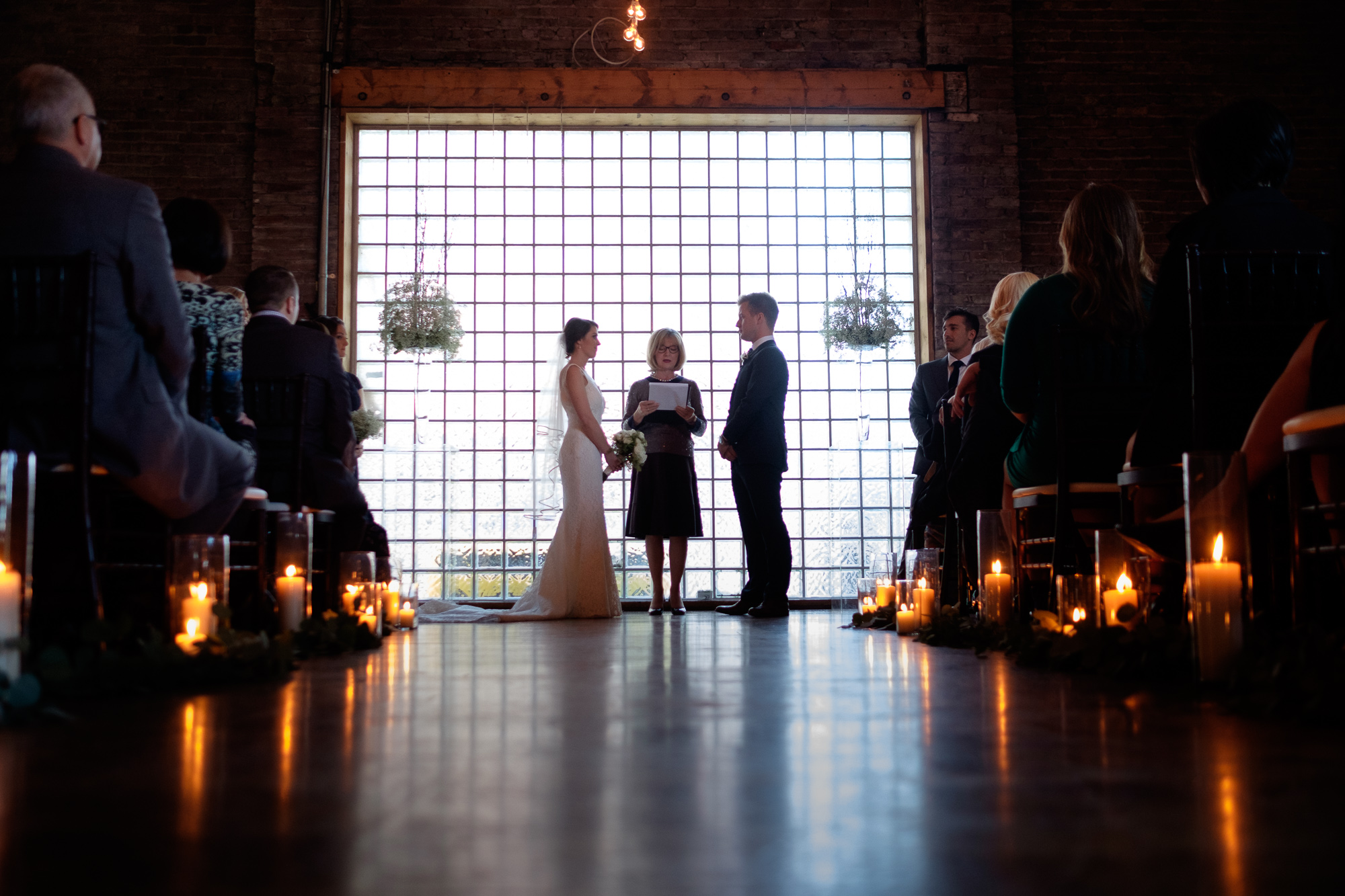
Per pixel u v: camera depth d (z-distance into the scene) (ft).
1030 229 28.63
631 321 28.66
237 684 7.22
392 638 13.21
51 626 7.47
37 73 8.13
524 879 2.53
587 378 21.26
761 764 4.08
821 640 12.45
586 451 20.74
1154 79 29.07
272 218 27.25
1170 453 8.55
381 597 12.01
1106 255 10.74
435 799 3.46
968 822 3.06
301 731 4.99
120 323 7.84
